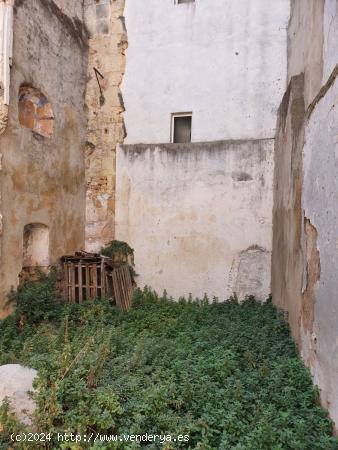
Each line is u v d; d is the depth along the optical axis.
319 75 4.24
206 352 4.86
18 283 6.70
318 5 4.42
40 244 7.74
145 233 8.96
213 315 7.04
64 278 7.90
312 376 4.08
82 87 9.15
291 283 5.59
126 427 3.19
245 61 8.38
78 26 8.92
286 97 6.65
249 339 5.39
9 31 6.12
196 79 8.70
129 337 5.43
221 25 8.54
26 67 6.80
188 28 8.76
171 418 3.25
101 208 9.30
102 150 9.31
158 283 8.86
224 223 8.42
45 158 7.56
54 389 3.32
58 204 8.07
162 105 8.94
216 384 3.93
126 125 9.20
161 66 8.95
